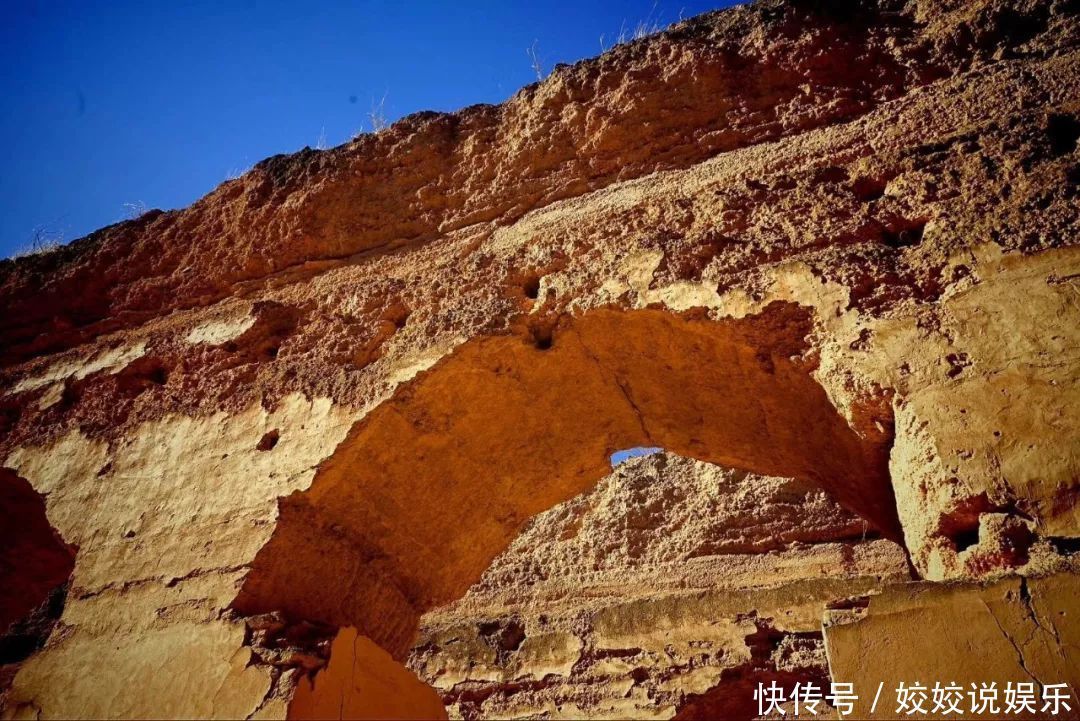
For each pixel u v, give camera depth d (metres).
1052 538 3.10
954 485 3.36
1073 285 3.51
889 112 4.94
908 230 4.26
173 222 6.47
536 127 5.81
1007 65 4.82
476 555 5.91
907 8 5.50
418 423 4.84
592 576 12.62
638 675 10.73
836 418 4.33
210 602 4.19
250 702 3.69
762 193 4.74
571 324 4.77
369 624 5.05
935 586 3.11
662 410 5.40
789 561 11.55
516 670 11.47
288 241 5.95
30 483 5.21
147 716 3.85
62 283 6.33
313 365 5.02
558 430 5.50
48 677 4.23
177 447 4.96
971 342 3.58
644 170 5.44
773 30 5.53
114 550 4.64
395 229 5.86
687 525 12.70
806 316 4.14
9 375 5.94
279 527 4.37
